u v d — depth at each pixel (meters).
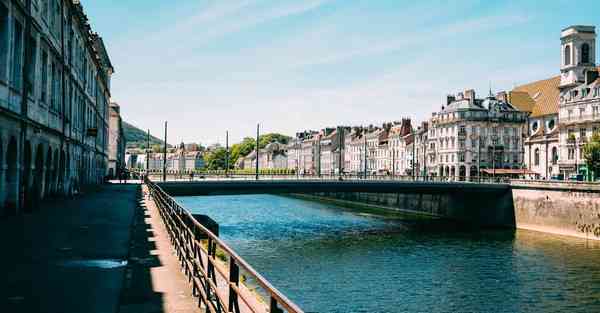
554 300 27.41
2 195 21.19
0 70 20.28
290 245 43.25
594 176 65.31
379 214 74.06
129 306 9.00
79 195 38.22
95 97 57.78
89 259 13.25
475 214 67.00
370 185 57.22
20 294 9.60
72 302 9.08
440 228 57.41
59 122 33.22
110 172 92.81
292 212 73.88
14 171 22.47
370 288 29.16
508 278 32.22
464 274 33.09
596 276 32.88
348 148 144.88
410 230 55.09
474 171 92.88
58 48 32.56
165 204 20.20
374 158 130.00
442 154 97.38
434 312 24.88
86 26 46.00
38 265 12.39
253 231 51.50
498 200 63.66
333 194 106.75
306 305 25.59
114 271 11.88
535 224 57.62
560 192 54.34
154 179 58.66
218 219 61.91
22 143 23.14
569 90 77.81
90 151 52.41
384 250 41.69
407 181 58.44
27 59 23.61
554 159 81.69
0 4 19.73
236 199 106.12
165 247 15.55
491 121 93.38
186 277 11.40
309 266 34.84
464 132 93.12
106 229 19.27
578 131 73.69
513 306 26.25
